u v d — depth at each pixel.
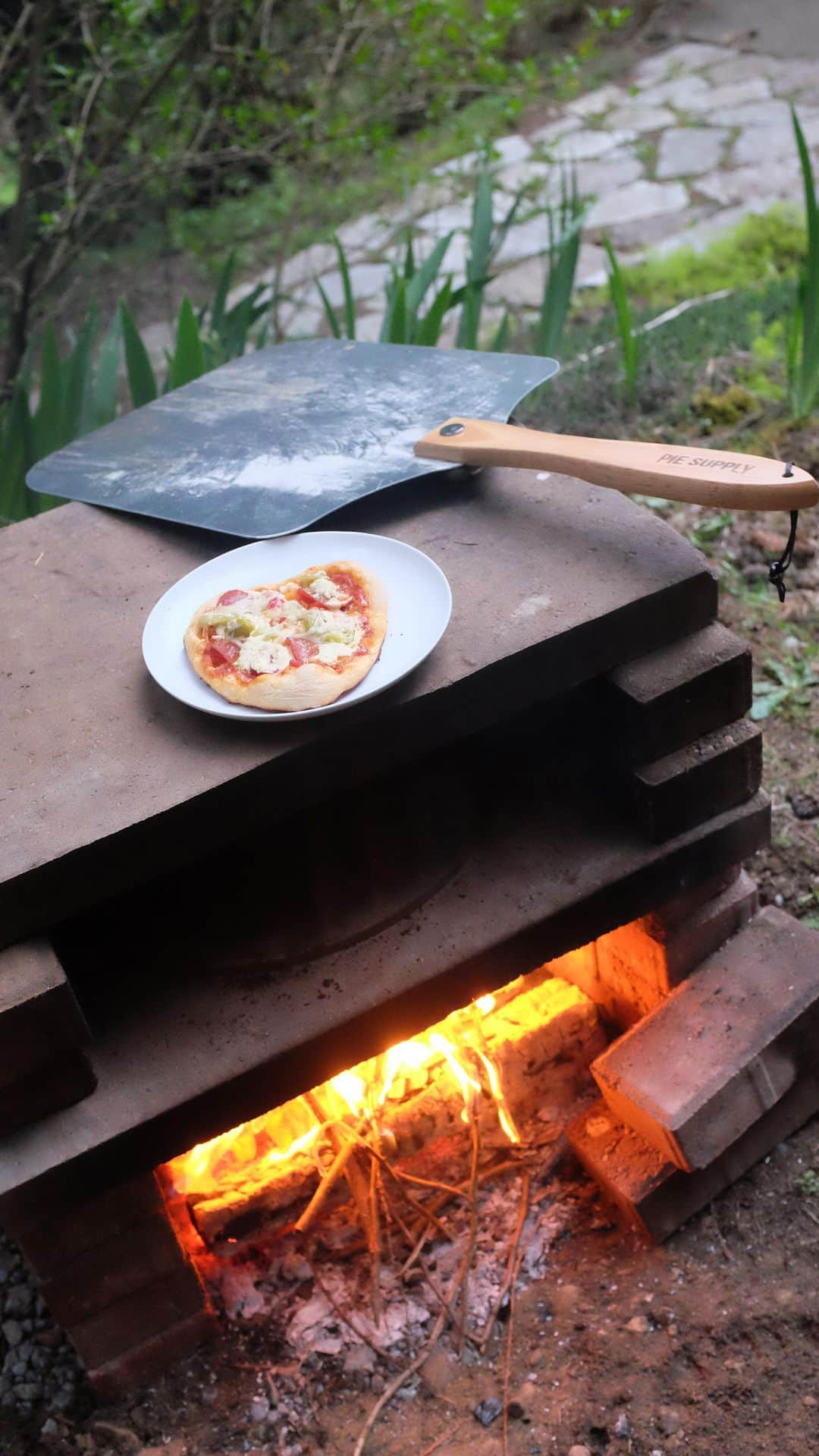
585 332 3.29
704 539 2.44
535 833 1.45
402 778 1.49
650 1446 1.35
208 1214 1.52
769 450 2.57
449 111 4.66
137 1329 1.44
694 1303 1.46
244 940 1.36
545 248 4.07
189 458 1.62
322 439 1.58
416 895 1.38
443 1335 1.51
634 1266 1.52
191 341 2.35
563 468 1.32
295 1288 1.58
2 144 4.30
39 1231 1.26
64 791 1.19
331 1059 1.30
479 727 1.27
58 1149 1.19
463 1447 1.39
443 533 1.43
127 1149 1.22
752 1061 1.46
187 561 1.49
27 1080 1.17
